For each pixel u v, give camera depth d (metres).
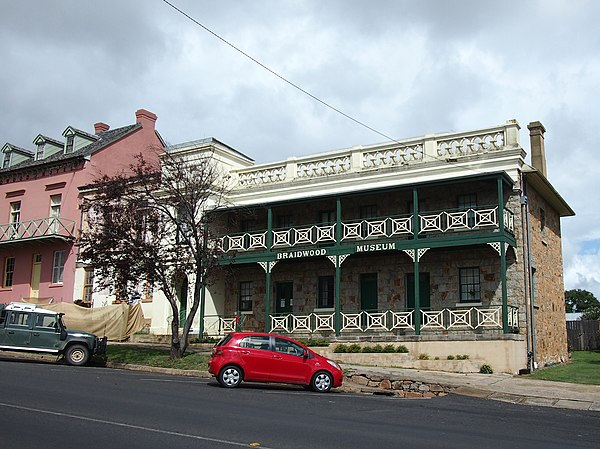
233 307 27.42
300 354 15.25
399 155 24.33
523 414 12.32
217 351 15.16
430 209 23.77
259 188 27.03
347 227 24.70
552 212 27.50
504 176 21.02
